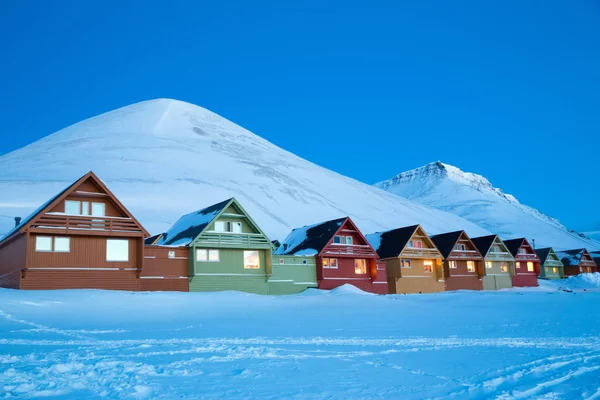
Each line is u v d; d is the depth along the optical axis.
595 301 34.00
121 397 7.78
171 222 97.81
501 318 22.61
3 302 25.05
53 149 158.38
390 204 192.50
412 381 9.34
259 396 8.06
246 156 189.62
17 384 8.39
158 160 153.12
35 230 32.34
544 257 88.38
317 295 40.78
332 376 9.71
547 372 10.42
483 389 8.73
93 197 35.59
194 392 8.23
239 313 25.38
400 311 26.42
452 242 61.97
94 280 34.66
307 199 157.00
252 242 42.62
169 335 16.22
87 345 13.62
